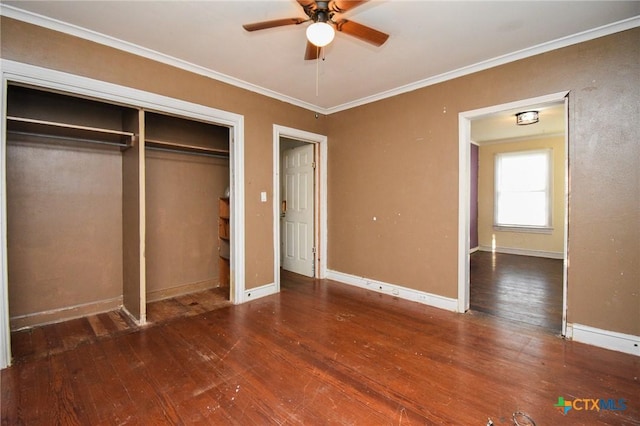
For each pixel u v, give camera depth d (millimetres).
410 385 1912
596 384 1911
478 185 6832
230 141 3402
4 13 2035
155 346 2414
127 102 2600
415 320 2928
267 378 1987
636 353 2254
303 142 4711
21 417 1623
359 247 4043
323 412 1671
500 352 2311
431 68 3004
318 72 3092
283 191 5027
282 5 2041
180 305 3346
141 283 2838
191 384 1923
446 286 3227
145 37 2432
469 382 1939
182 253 3732
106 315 3047
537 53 2605
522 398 1782
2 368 2078
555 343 2449
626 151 2266
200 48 2611
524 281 4305
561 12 2096
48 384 1914
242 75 3164
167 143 3189
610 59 2301
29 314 2740
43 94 2748
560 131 5605
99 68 2432
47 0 1956
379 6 2023
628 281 2279
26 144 2689
